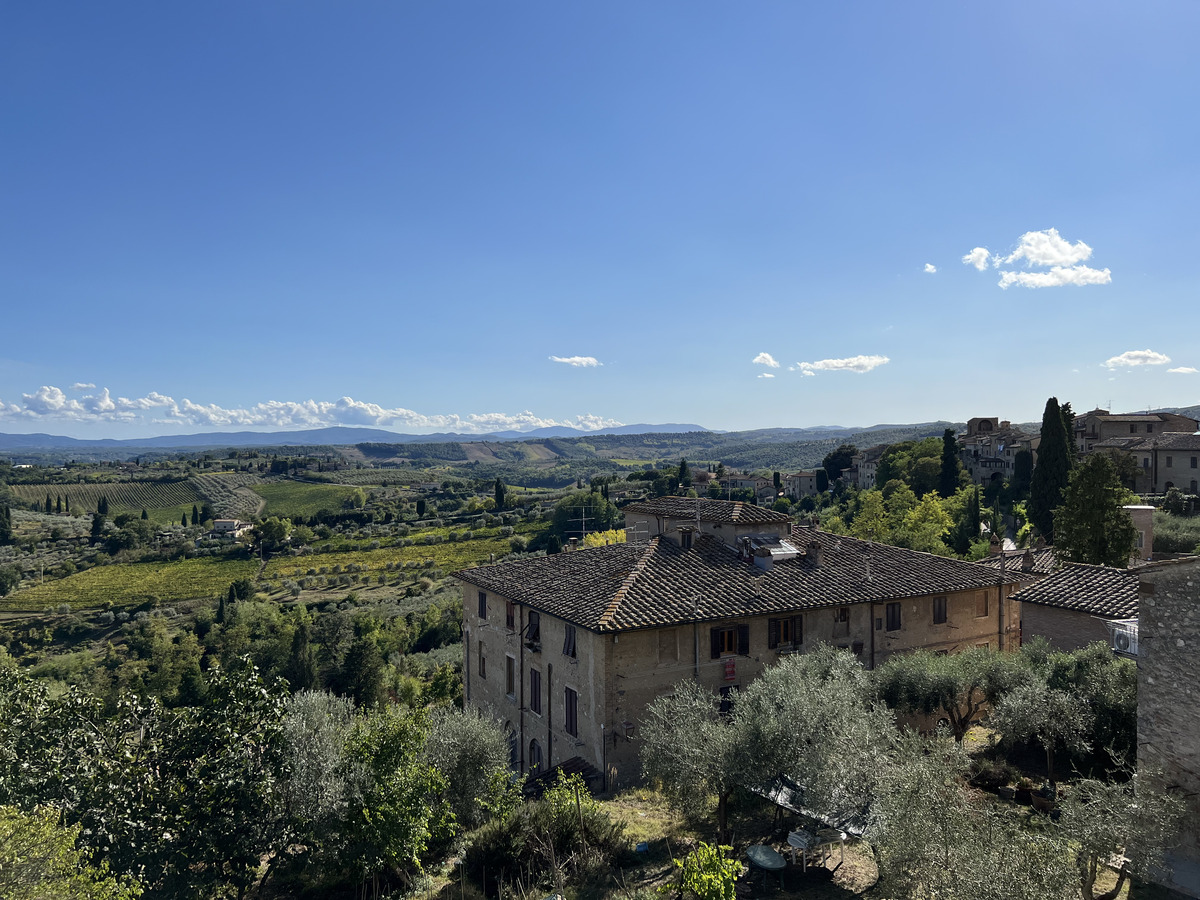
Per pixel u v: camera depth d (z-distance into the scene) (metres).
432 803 20.53
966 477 103.56
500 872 17.66
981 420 142.00
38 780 14.90
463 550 140.75
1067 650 29.45
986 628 33.66
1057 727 19.56
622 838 19.23
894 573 32.34
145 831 15.30
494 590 33.91
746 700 19.30
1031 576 34.56
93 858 14.52
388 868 19.00
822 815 15.49
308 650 78.94
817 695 18.06
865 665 30.03
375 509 195.25
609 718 25.50
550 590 30.84
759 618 28.09
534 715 31.09
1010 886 10.53
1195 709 16.02
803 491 154.50
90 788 15.23
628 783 25.56
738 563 31.03
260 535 158.62
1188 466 83.94
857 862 17.33
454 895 17.52
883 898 12.70
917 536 73.81
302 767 16.97
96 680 84.31
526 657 31.88
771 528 32.69
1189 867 15.70
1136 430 103.38
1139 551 47.50
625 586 27.88
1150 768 16.20
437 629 88.44
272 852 19.28
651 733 19.48
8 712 16.28
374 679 68.75
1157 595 16.80
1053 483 69.88
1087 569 31.69
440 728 21.81
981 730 27.95
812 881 16.38
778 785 17.47
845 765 15.33
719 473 187.75
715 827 20.09
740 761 16.95
